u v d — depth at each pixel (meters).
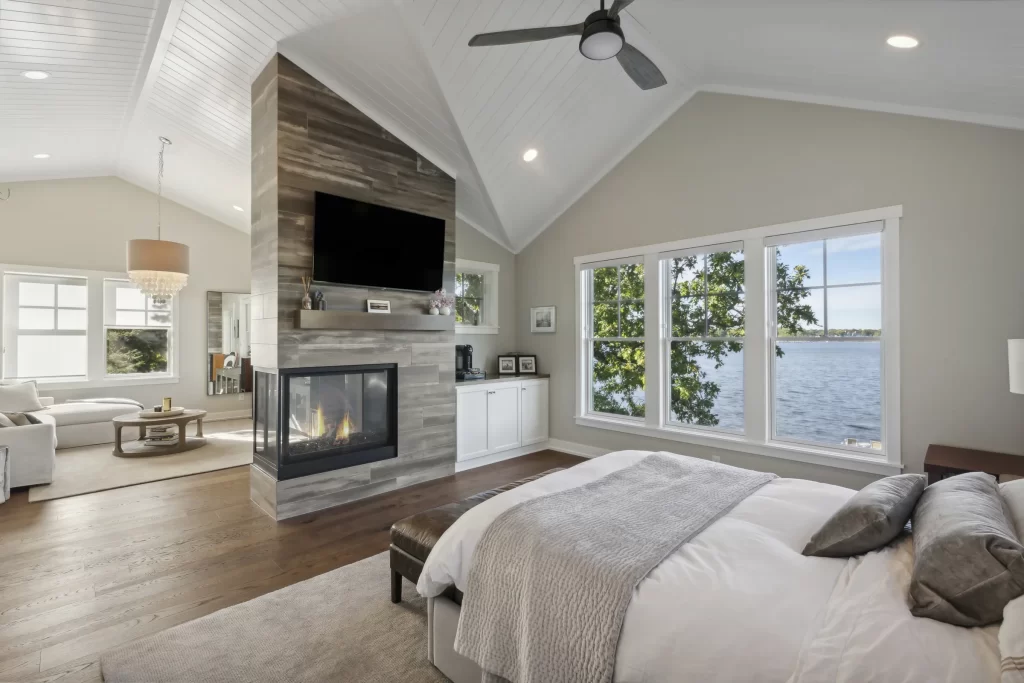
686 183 4.30
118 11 3.10
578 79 3.84
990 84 2.57
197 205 6.84
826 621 1.20
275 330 3.44
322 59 3.51
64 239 6.07
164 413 5.32
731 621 1.23
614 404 4.98
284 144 3.44
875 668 1.03
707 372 4.28
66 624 2.19
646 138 4.59
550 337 5.47
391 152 4.07
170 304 6.89
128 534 3.15
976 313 2.99
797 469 3.72
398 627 2.19
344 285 3.81
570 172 4.82
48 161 5.49
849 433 3.53
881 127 3.31
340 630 2.16
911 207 3.20
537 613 1.50
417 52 3.27
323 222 3.58
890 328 3.29
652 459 2.63
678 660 1.21
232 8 3.11
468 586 1.73
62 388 6.07
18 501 3.74
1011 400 2.89
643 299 4.69
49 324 6.07
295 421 3.54
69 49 3.47
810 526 1.76
